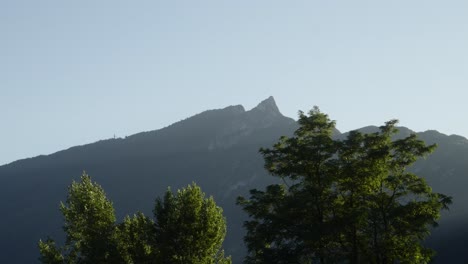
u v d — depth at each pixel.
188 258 37.97
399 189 35.03
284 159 35.97
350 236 34.78
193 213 38.50
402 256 33.88
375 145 35.94
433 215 34.00
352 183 34.66
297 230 33.50
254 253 35.59
